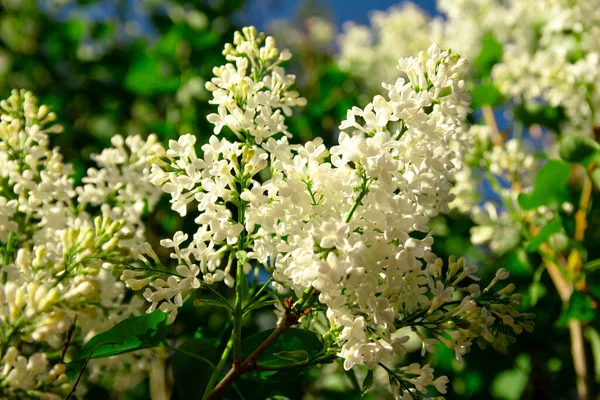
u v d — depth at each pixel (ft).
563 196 2.64
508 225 2.82
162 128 3.35
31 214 2.06
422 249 1.82
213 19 3.96
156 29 4.17
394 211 1.78
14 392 1.66
